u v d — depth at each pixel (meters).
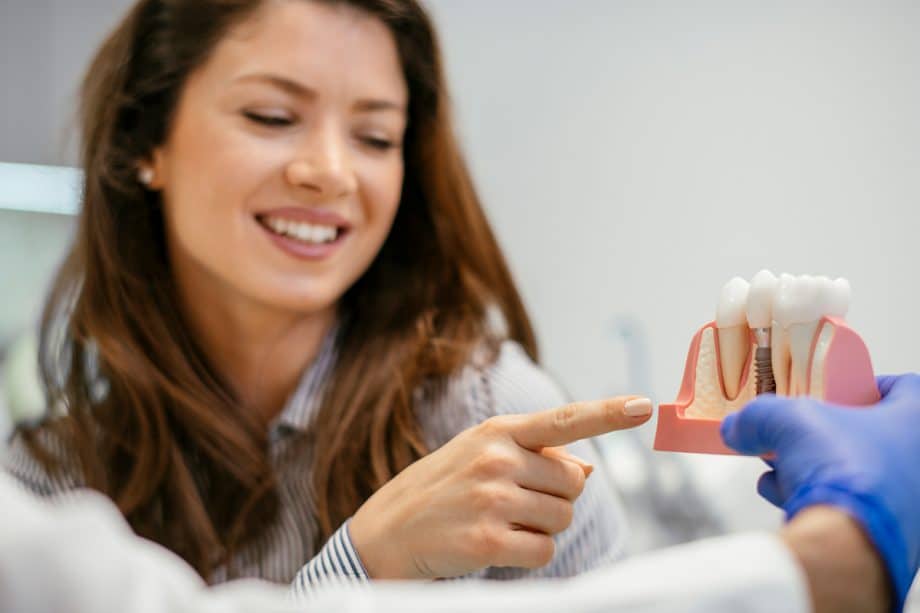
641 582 0.33
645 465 1.45
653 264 1.94
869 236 1.88
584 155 1.95
